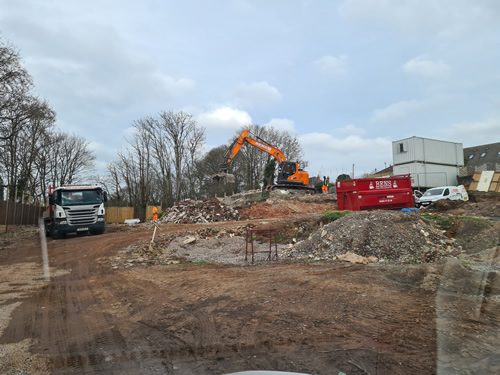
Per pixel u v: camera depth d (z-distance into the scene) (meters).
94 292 7.59
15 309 6.36
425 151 39.34
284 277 8.16
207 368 3.79
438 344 3.93
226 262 11.08
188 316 5.62
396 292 6.42
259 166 58.78
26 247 15.70
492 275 5.53
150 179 51.38
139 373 3.73
